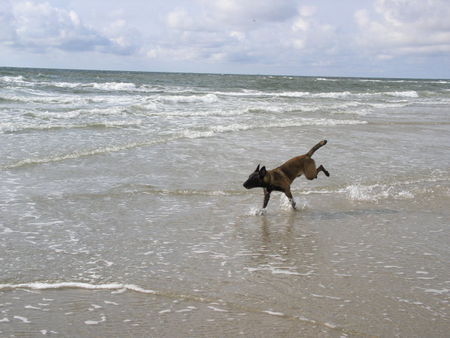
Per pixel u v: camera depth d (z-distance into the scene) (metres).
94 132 13.77
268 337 3.61
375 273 4.95
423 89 58.16
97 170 9.44
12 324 3.73
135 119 16.86
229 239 6.02
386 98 38.38
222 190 8.42
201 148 12.05
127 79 54.91
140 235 6.03
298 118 19.47
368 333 3.69
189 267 5.01
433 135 16.03
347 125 17.67
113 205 7.32
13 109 17.70
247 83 53.16
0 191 7.75
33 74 54.84
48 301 4.16
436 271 5.04
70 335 3.60
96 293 4.34
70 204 7.27
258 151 11.91
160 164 10.14
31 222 6.37
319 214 7.30
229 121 17.44
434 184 9.23
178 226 6.47
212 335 3.63
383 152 12.41
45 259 5.11
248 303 4.19
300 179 9.43
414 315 4.00
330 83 62.97
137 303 4.16
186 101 25.83
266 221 6.88
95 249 5.47
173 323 3.81
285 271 4.97
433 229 6.59
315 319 3.90
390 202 8.02
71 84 35.12
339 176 9.64
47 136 12.71
